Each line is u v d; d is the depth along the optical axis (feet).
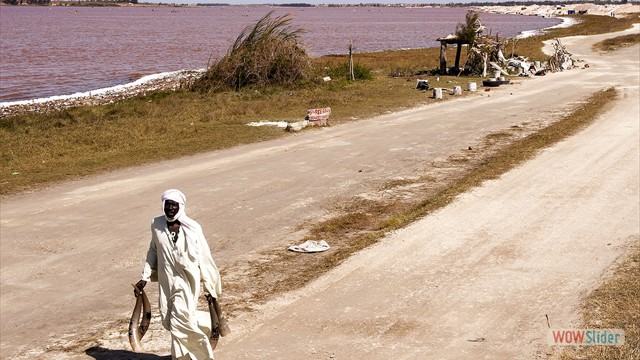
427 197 47.98
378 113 89.40
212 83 118.21
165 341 25.93
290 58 119.03
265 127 77.92
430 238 37.60
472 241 36.96
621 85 114.52
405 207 45.55
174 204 20.97
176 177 55.42
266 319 27.45
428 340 25.08
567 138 66.33
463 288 30.22
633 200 44.47
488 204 44.24
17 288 33.04
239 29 500.33
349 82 123.75
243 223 42.96
